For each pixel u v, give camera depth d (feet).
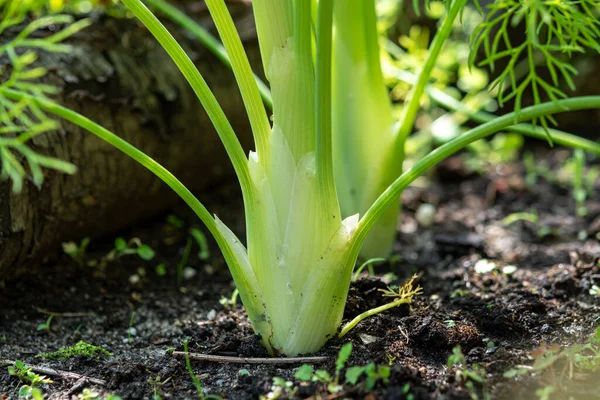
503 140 3.99
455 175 4.00
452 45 3.82
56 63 3.08
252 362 2.54
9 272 2.98
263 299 2.54
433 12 3.73
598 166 4.11
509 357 2.51
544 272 3.07
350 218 2.49
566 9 2.49
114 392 2.52
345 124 3.04
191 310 2.99
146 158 2.44
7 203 2.82
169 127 3.28
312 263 2.49
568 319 2.73
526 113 2.47
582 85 4.19
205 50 3.46
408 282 2.62
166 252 3.35
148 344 2.79
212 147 3.48
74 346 2.75
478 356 2.53
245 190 2.48
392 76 3.47
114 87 3.17
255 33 3.61
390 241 3.15
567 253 3.25
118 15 3.32
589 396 2.38
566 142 3.04
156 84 3.26
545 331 2.66
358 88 2.99
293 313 2.52
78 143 3.04
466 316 2.71
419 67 3.56
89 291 3.09
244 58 2.44
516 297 2.82
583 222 3.52
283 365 2.52
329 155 2.42
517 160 4.26
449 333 2.58
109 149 3.12
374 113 3.01
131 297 3.08
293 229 2.48
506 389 2.40
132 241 3.19
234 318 2.85
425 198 3.77
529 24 2.40
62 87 3.04
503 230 3.51
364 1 2.89
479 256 3.27
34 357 2.72
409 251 3.35
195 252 3.35
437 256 3.30
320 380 2.42
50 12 3.27
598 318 2.72
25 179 2.87
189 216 3.56
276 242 2.50
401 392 2.36
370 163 3.04
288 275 2.50
